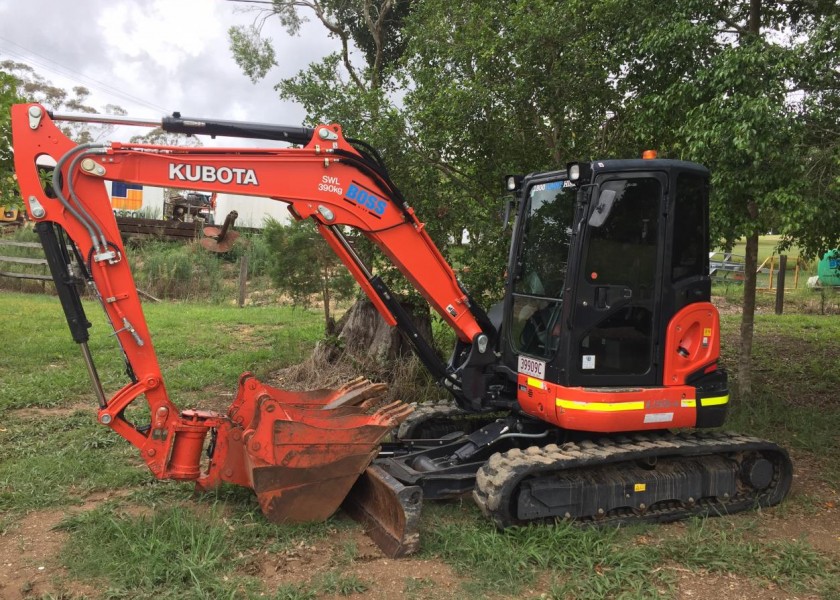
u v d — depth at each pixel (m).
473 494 4.59
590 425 4.57
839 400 8.10
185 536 4.14
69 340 10.50
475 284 7.50
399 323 5.25
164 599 3.55
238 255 20.64
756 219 6.32
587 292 4.61
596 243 4.64
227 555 4.04
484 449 5.05
